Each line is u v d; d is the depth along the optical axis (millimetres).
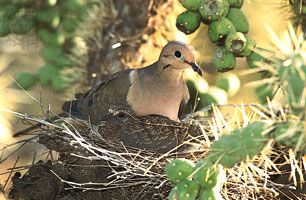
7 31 11469
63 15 11406
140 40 11664
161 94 11211
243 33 9812
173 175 6465
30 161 12688
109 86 11383
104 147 10078
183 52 11031
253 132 6066
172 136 10125
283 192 9391
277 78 6246
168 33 11742
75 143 9812
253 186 8547
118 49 11672
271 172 8641
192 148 10055
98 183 9312
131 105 11234
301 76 5883
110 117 10914
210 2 9586
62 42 11477
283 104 7648
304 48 6453
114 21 11586
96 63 11711
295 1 9688
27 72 11594
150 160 9320
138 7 11562
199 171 6387
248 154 6082
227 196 8211
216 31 9617
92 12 11461
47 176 10117
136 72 11383
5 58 12172
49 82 11883
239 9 9867
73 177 10031
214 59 9867
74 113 11547
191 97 12008
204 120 10609
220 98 10852
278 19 11555
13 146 12594
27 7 11375
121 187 9711
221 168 6406
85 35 11602
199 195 6469
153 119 10305
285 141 6031
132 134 10164
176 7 11688
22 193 10141
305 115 5844
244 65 11977
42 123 10508
